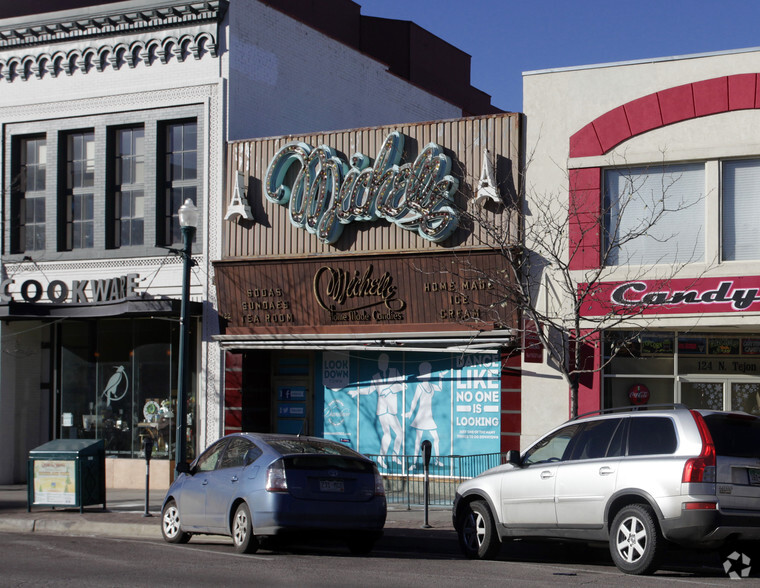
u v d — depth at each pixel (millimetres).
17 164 25531
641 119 19391
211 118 23422
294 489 13250
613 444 11969
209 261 23297
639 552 11297
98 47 24578
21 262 25094
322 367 22781
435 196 20562
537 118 20234
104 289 23719
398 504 19938
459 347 20266
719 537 10891
